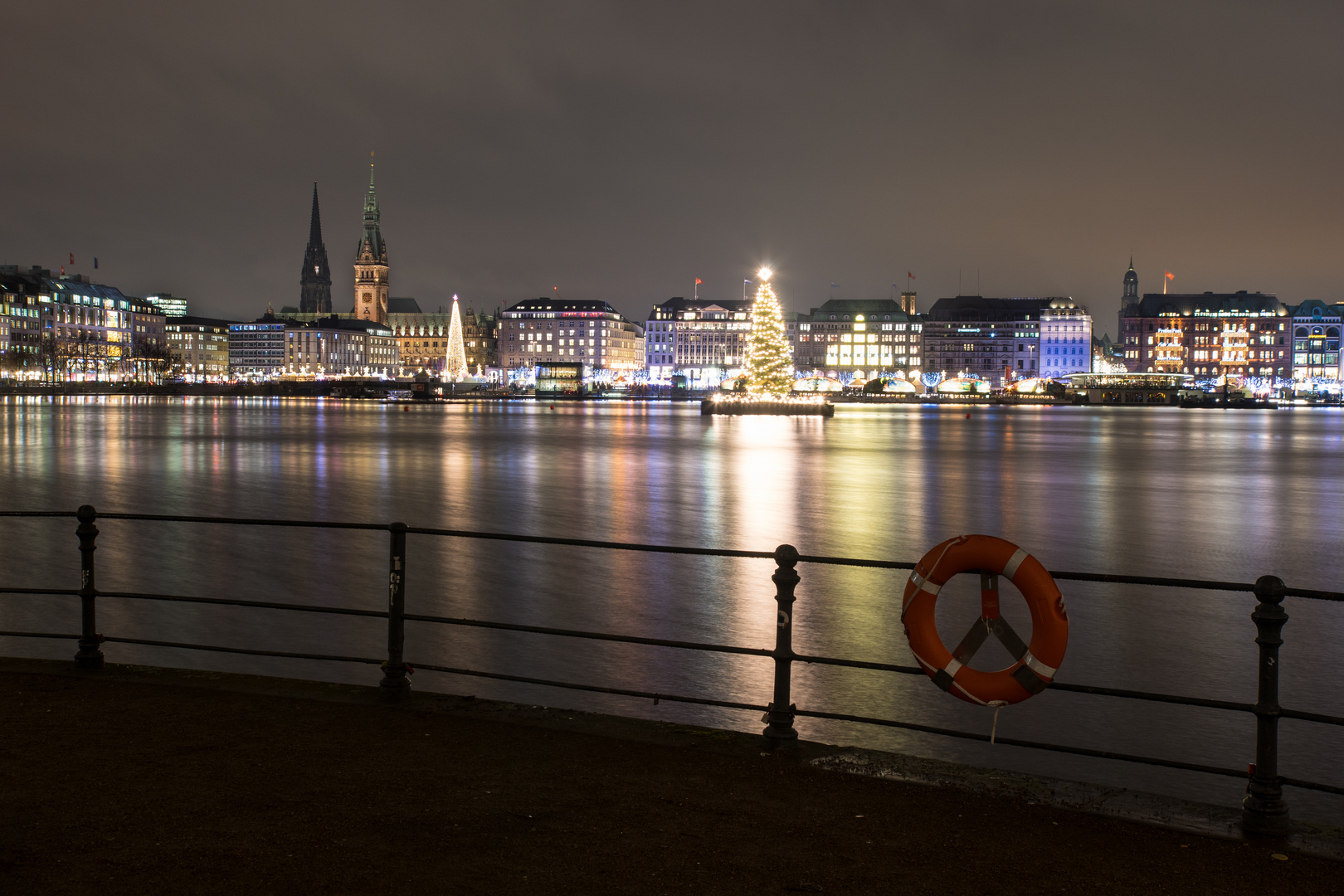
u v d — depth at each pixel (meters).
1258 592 7.64
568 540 9.80
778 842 7.21
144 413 149.00
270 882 6.46
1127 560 33.06
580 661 20.61
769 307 131.62
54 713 9.82
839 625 23.48
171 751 8.80
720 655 20.98
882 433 105.94
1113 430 122.50
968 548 8.02
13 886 6.34
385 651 21.59
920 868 6.87
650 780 8.32
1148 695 7.91
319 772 8.34
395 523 10.34
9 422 118.25
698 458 72.19
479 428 115.81
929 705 17.97
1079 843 7.30
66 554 32.72
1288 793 14.15
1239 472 65.19
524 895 6.36
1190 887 6.69
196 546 34.06
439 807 7.68
